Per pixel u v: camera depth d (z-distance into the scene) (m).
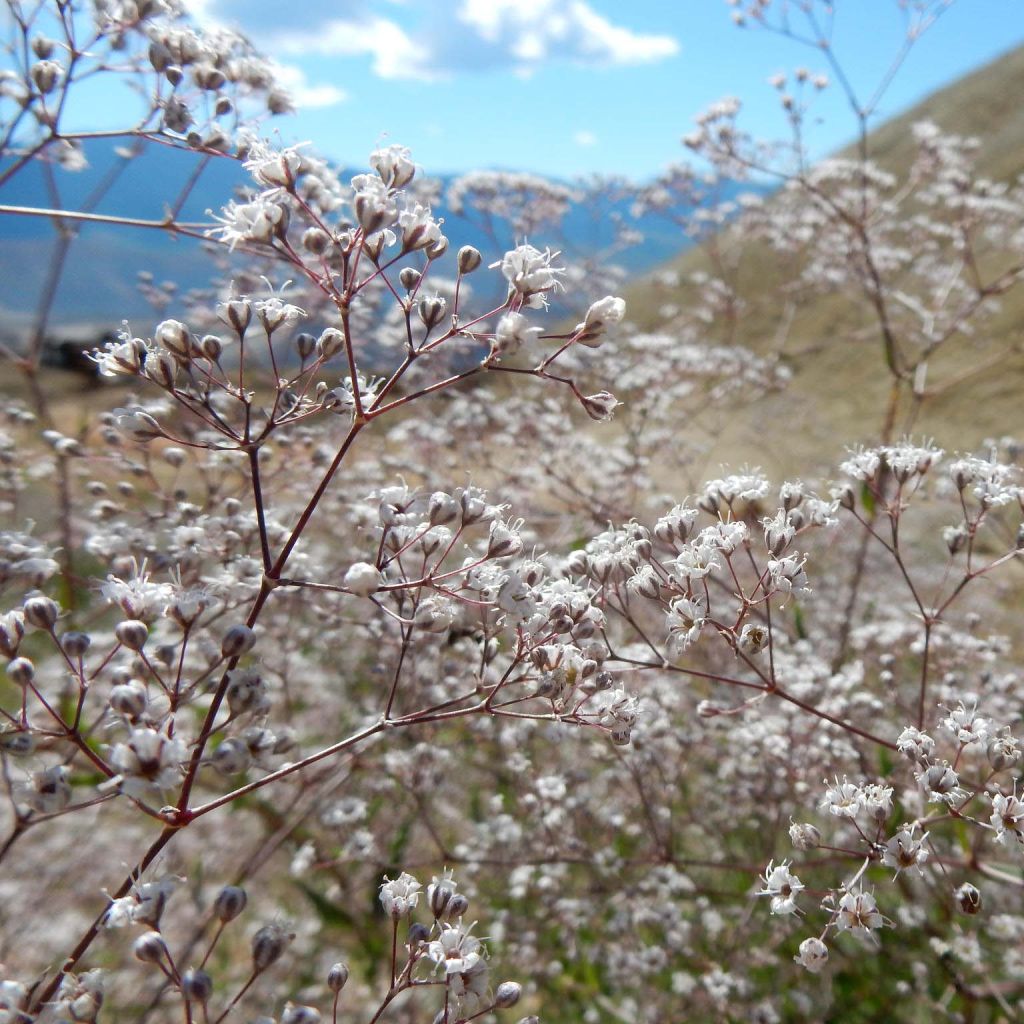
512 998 0.13
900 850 0.14
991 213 0.44
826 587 0.39
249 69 0.19
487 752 0.29
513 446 0.36
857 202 0.46
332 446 0.34
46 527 0.27
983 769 0.21
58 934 0.22
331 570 0.25
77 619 0.24
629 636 0.30
